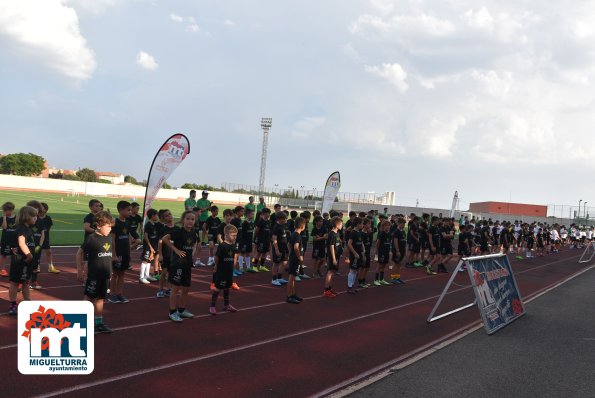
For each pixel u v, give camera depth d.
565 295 11.22
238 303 8.35
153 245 9.66
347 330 6.93
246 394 4.33
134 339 5.79
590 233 34.03
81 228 19.94
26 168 85.06
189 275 6.90
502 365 5.47
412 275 13.88
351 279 10.03
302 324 7.13
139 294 8.50
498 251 22.70
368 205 71.31
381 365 5.37
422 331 7.11
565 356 5.91
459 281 13.06
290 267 8.69
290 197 75.12
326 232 12.04
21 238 6.32
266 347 5.84
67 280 9.20
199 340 5.95
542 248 24.86
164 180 11.44
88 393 4.15
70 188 60.50
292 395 4.37
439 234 14.40
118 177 123.25
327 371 5.09
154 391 4.28
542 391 4.67
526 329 7.40
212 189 84.88
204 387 4.44
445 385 4.75
